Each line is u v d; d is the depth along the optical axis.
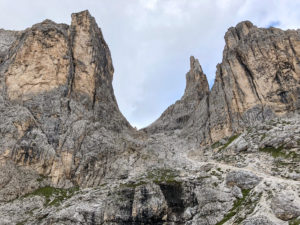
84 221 60.25
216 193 64.56
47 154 74.94
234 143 94.00
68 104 88.81
